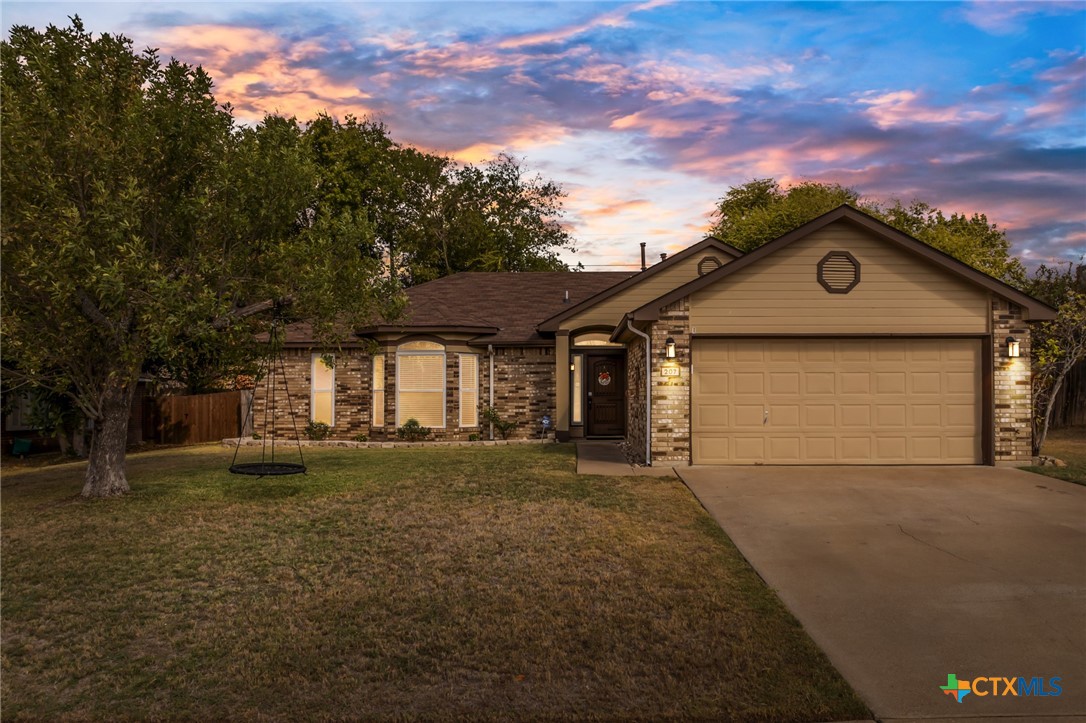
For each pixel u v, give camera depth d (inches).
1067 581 277.7
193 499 435.2
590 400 800.3
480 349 796.0
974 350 542.9
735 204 1662.2
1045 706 182.7
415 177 1517.0
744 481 478.3
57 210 371.9
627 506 405.7
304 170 469.4
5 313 392.5
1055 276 943.7
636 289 778.2
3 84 389.1
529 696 189.2
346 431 800.3
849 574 287.9
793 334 540.7
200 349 449.7
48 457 778.8
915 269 540.4
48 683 200.1
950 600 258.2
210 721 179.0
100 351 432.1
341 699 188.2
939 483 468.8
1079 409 823.7
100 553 322.0
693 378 549.3
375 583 277.4
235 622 241.0
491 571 290.0
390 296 492.1
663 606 251.6
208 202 430.3
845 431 544.1
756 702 184.5
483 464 570.9
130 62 445.7
